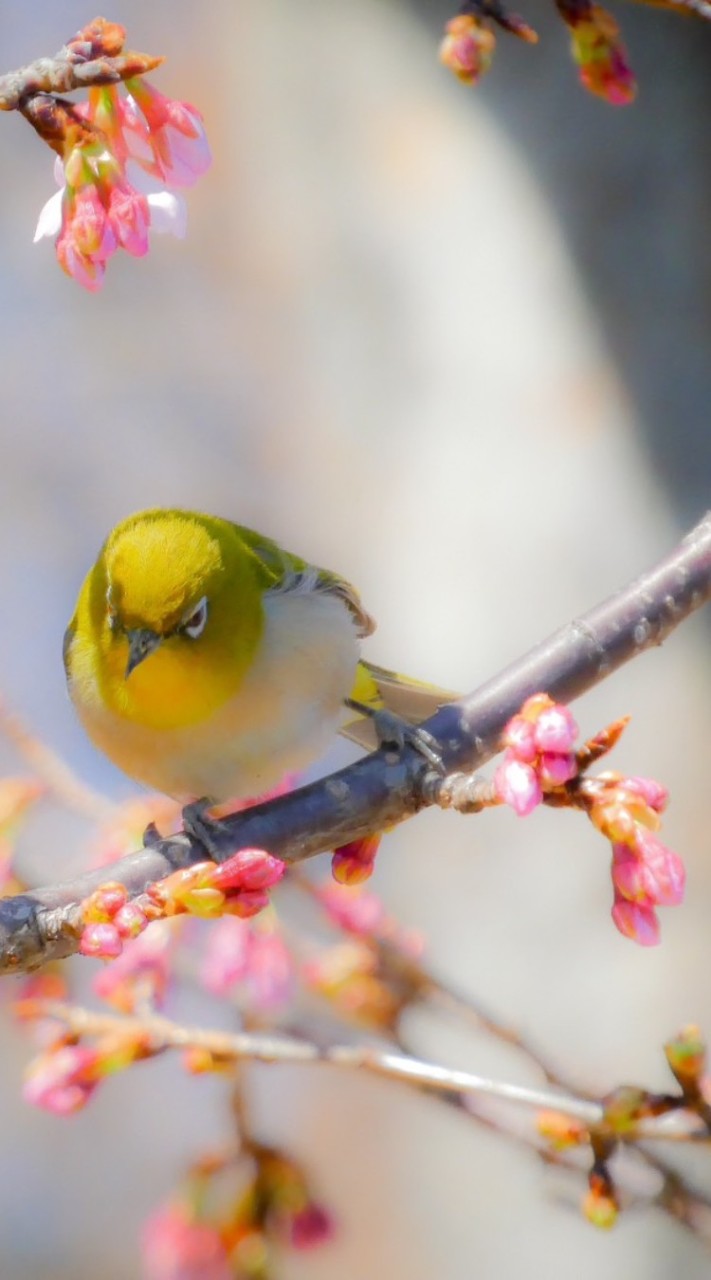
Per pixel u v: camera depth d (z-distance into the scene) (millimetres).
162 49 13406
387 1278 11484
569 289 12094
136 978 8266
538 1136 8703
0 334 14977
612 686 11539
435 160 12547
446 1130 11945
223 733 8836
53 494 15055
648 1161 7871
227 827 7562
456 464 12078
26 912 6734
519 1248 11445
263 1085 12312
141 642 8469
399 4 13102
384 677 10305
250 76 13227
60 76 6234
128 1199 15953
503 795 6266
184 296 13805
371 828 7582
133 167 6625
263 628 8938
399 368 12531
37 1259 15695
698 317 11914
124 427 14414
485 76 12570
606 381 11914
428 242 12523
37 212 15312
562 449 11867
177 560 8609
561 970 11180
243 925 8328
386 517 12320
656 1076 10820
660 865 6203
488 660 11664
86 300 14570
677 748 11391
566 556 11688
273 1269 8516
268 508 12961
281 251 13195
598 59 6977
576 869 11391
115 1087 16016
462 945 11344
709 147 12102
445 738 7789
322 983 8898
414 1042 10875
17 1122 15953
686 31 12164
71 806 9250
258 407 13336
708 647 11648
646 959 11109
